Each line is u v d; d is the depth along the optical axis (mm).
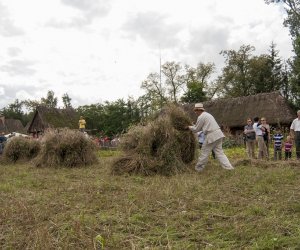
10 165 13562
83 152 12328
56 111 44219
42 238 3824
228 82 57188
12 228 4406
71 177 9289
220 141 9281
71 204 5695
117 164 9445
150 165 9047
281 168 8805
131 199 5887
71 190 6984
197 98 56062
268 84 53844
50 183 8086
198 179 7762
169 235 4062
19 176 9664
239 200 5562
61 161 12117
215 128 9219
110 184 7457
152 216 4855
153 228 4391
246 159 10391
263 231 3959
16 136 15438
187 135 9820
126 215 4926
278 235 3789
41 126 42969
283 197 5578
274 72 54125
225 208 5121
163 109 10586
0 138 18406
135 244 3820
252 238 3857
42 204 5688
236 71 56219
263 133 13789
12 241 3957
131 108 46906
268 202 5340
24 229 4398
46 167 12008
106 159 14461
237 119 35406
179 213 4887
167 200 5688
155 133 9484
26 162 14375
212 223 4516
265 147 13828
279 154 14359
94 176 9266
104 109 49281
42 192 6859
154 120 10016
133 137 9906
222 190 6422
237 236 3941
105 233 4129
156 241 3920
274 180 7086
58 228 4348
